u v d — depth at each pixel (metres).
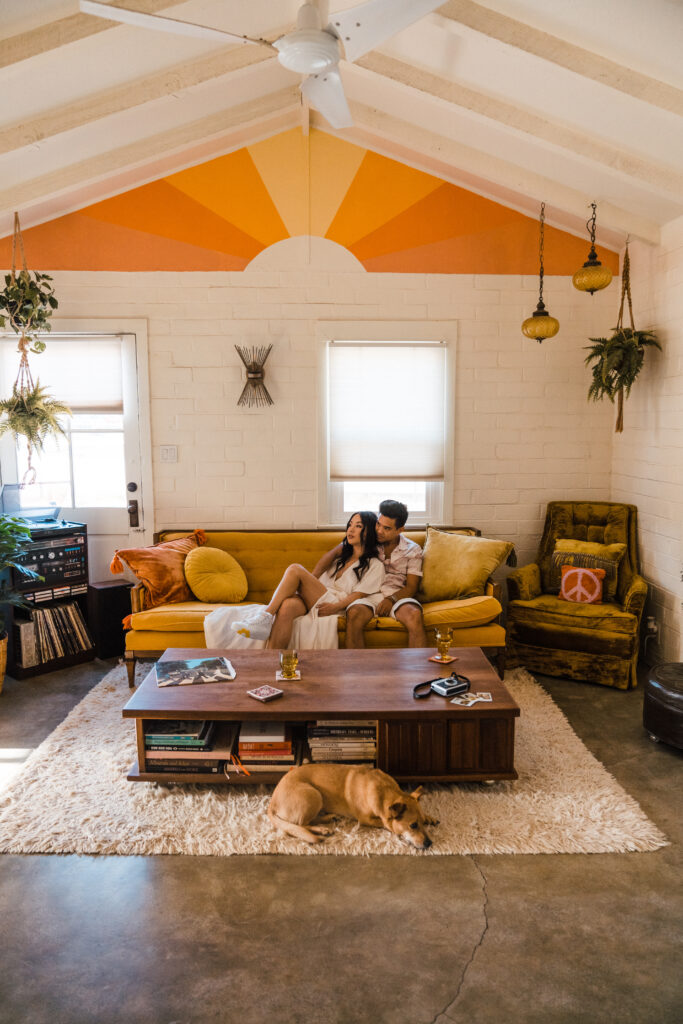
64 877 2.35
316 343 4.66
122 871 2.38
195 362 4.65
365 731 2.81
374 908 2.18
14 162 3.69
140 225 4.54
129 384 4.66
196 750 2.81
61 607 4.34
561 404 4.79
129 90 3.41
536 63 3.01
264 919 2.14
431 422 4.77
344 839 2.52
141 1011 1.80
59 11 2.78
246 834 2.55
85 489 4.75
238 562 4.48
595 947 2.02
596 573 4.26
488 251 4.65
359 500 4.92
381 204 4.59
